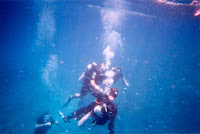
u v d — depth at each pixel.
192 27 33.72
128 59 23.14
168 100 9.74
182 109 8.84
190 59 33.00
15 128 5.90
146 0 15.79
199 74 16.25
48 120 5.09
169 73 16.31
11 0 24.55
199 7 15.71
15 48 28.28
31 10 36.28
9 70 12.93
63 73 12.73
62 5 28.20
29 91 9.10
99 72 6.06
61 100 8.28
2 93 8.61
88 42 47.34
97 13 35.66
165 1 15.06
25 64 15.22
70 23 72.19
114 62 19.25
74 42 44.53
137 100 9.27
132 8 22.31
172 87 11.99
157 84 12.41
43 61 16.77
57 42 42.00
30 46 32.41
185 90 11.56
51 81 10.83
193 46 89.62
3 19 60.12
